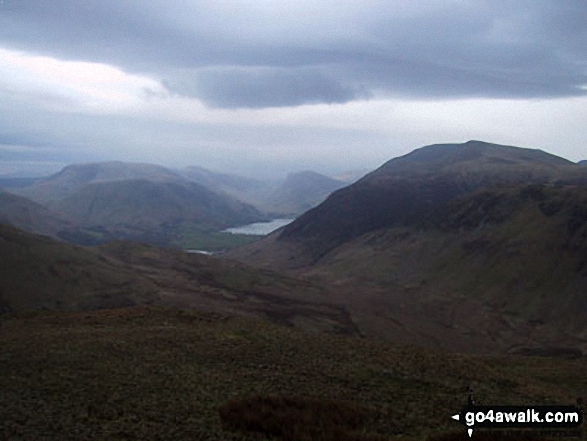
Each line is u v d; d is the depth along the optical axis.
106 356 30.81
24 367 27.73
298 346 35.88
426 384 28.62
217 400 23.16
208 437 18.70
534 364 47.16
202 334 38.41
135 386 24.88
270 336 39.09
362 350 35.88
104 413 20.77
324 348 35.66
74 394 23.23
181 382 25.84
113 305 90.25
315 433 18.92
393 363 32.41
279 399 22.91
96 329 40.62
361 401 24.41
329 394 25.22
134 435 18.67
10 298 87.44
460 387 28.50
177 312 49.03
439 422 22.08
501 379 31.48
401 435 19.98
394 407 23.81
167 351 32.88
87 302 91.31
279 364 30.70
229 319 47.25
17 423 19.38
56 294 92.56
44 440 17.83
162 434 18.86
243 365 30.17
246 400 22.50
